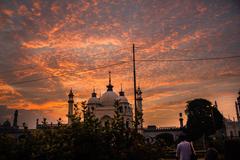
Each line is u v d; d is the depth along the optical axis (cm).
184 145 1198
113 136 984
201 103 7706
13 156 960
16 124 6769
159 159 1030
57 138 951
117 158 945
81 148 909
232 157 809
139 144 988
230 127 10506
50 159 916
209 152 1111
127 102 7850
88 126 958
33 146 980
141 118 1106
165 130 8962
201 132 7388
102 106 8075
